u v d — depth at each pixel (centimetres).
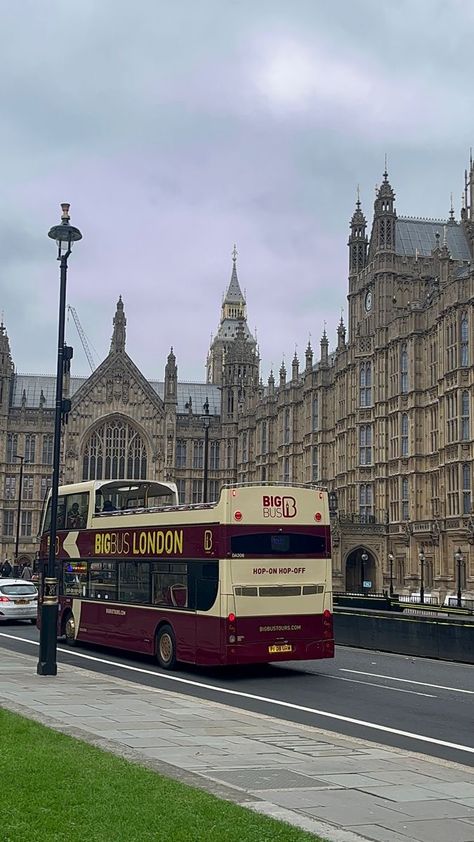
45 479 11856
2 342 11938
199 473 12338
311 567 2873
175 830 968
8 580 5062
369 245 9206
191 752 1510
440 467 7144
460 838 1049
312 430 9856
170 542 3030
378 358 8319
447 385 6975
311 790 1255
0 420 11812
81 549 3669
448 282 7038
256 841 946
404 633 3631
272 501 2848
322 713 2098
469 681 2744
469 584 6588
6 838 928
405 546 7744
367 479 8450
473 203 9256
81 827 973
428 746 1703
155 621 3070
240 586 2750
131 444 12019
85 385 11956
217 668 3072
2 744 1423
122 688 2370
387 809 1168
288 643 2791
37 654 3344
